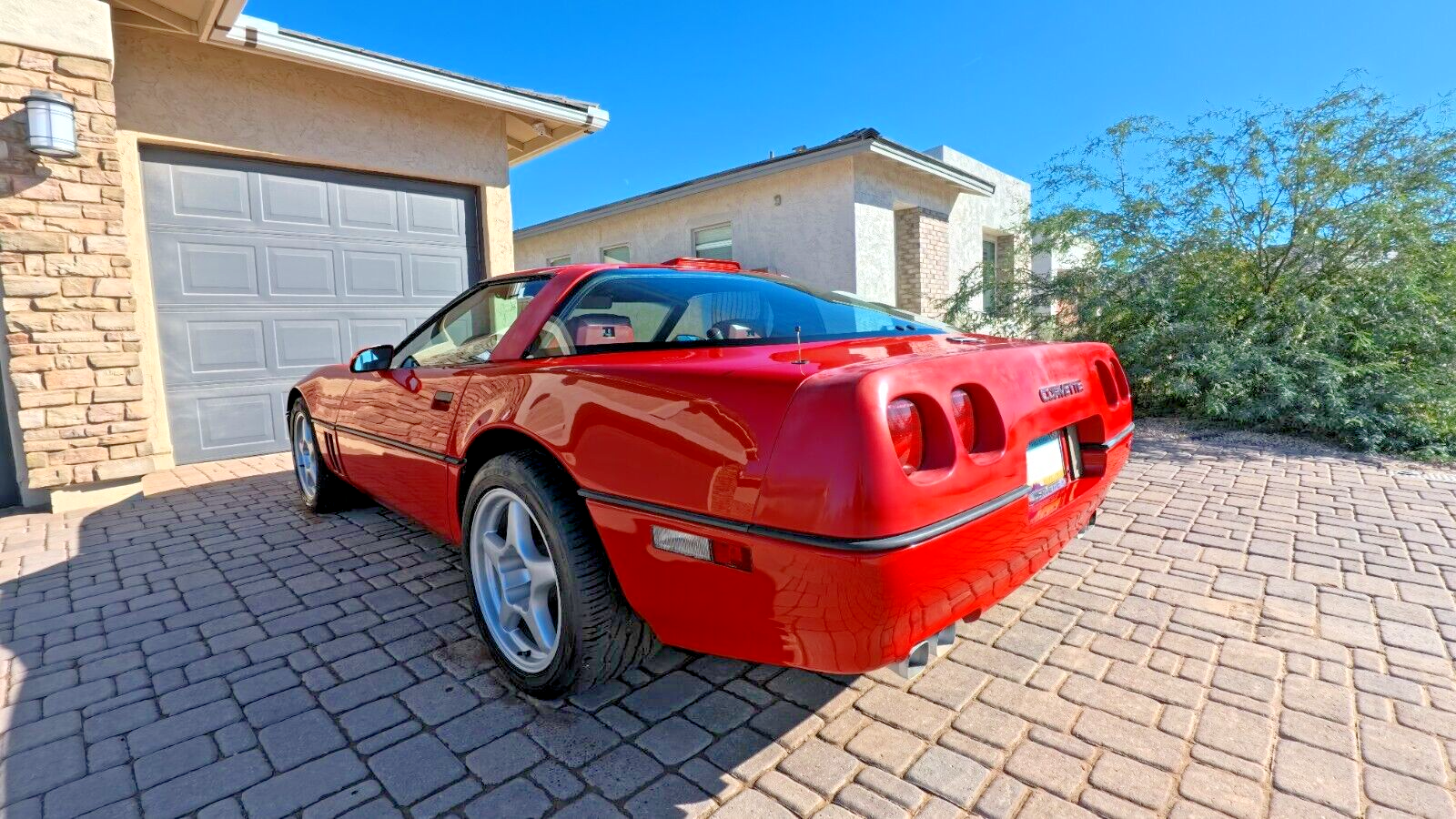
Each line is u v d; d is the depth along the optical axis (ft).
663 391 5.99
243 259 19.63
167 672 8.04
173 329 18.71
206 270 19.08
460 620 9.32
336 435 12.25
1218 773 6.08
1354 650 8.11
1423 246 19.54
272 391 20.36
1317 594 9.59
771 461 5.19
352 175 21.38
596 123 24.70
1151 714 6.94
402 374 10.21
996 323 27.09
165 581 10.75
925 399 5.32
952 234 36.60
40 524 13.80
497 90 22.09
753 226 34.01
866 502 4.81
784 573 5.17
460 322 10.28
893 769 6.22
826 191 30.94
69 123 14.34
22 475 15.01
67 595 10.28
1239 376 20.25
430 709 7.24
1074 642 8.39
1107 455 7.71
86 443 14.97
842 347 7.04
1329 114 20.63
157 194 18.24
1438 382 18.75
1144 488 15.28
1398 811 5.60
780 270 33.17
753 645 5.73
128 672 8.05
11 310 14.14
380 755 6.50
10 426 14.84
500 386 7.81
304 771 6.30
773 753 6.48
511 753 6.52
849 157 29.55
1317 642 8.30
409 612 9.59
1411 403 18.31
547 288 8.54
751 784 6.07
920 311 33.71
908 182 33.27
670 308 8.34
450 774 6.24
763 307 8.79
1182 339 21.50
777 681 7.72
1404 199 19.57
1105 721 6.86
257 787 6.09
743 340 7.53
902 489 4.91
